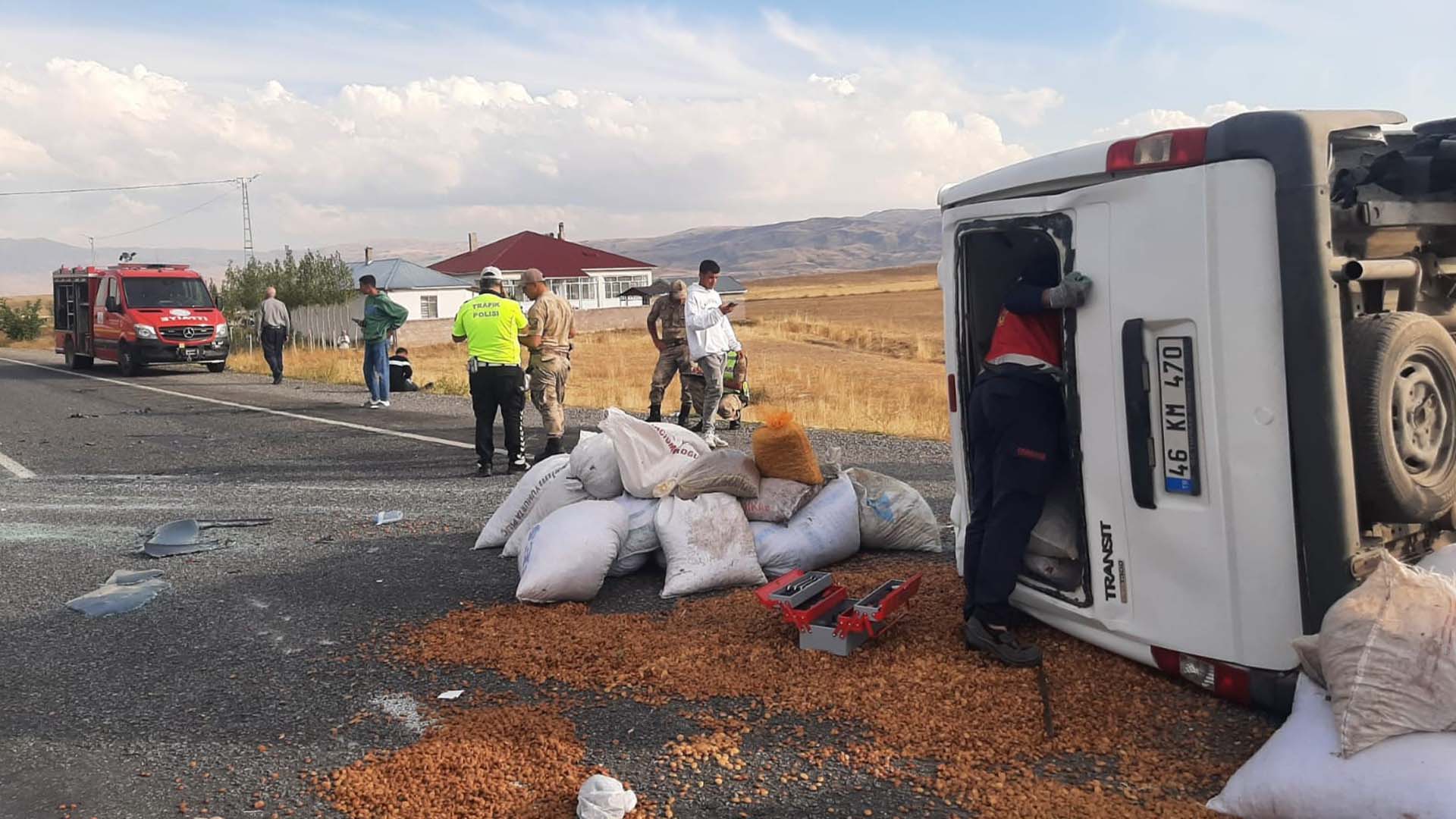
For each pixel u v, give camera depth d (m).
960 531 5.42
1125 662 4.35
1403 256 4.06
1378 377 3.56
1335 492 3.51
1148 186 3.80
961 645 4.68
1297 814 3.11
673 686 4.43
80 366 29.34
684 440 6.52
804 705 4.17
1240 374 3.62
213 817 3.52
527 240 70.12
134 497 9.48
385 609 5.75
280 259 41.59
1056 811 3.31
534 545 5.82
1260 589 3.70
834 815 3.37
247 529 7.95
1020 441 4.34
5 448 13.03
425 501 8.77
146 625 5.66
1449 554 3.81
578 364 27.23
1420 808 2.88
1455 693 3.03
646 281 72.62
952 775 3.57
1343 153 3.86
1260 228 3.54
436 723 4.20
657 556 6.18
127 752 4.05
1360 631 3.18
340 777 3.74
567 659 4.80
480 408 9.87
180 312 25.30
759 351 33.62
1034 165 4.27
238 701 4.54
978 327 5.16
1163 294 3.78
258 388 20.66
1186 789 3.43
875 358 29.92
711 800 3.49
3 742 4.19
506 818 3.40
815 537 5.98
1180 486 3.86
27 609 6.03
